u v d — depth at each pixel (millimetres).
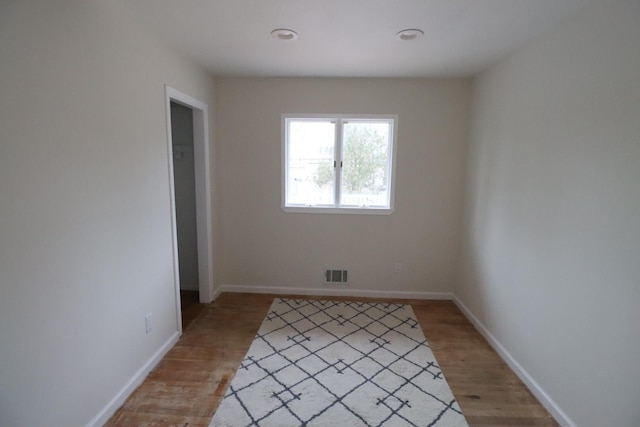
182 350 2490
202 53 2545
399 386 2100
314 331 2809
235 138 3426
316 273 3613
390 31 2104
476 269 2982
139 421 1776
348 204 3551
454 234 3467
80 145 1552
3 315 1216
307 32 2131
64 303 1484
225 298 3512
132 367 2020
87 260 1619
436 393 2039
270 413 1847
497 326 2557
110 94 1753
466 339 2725
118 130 1828
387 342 2646
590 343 1609
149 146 2148
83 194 1580
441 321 3041
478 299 2926
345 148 3469
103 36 1688
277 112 3361
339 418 1819
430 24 1987
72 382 1545
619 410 1452
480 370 2293
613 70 1484
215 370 2242
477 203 2996
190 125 3473
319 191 3551
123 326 1921
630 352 1400
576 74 1724
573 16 1754
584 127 1658
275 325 2910
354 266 3576
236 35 2184
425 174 3381
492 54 2453
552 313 1896
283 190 3484
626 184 1418
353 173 3502
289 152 3506
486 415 1861
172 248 2498
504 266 2465
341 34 2154
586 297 1639
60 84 1429
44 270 1375
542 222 2002
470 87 3209
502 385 2135
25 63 1264
